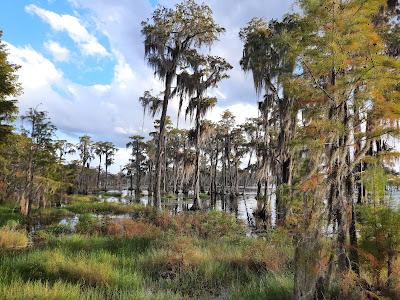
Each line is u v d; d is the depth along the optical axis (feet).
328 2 20.10
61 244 40.16
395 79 20.04
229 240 46.68
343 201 19.84
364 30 19.93
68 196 142.82
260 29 68.54
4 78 61.05
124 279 27.66
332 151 19.93
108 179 377.71
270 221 62.59
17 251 37.47
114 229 52.21
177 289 27.58
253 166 151.43
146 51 88.17
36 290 21.85
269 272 28.66
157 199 83.97
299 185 20.08
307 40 20.30
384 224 21.27
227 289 27.68
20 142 72.23
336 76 20.83
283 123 60.08
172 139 200.34
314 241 18.78
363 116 20.80
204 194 218.79
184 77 97.66
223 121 192.75
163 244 40.22
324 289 19.19
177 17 82.79
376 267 20.79
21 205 75.36
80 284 25.34
